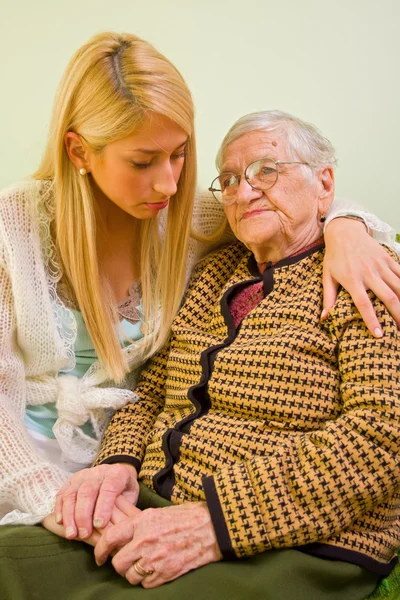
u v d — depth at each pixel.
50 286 1.20
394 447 0.92
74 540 0.99
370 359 0.99
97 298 1.18
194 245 1.34
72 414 1.23
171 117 1.02
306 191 1.17
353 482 0.91
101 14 1.66
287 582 0.89
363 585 0.96
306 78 1.67
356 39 1.62
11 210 1.15
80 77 1.05
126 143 1.03
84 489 1.03
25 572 0.92
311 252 1.17
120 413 1.27
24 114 1.71
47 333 1.18
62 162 1.11
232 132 1.21
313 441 0.97
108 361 1.23
